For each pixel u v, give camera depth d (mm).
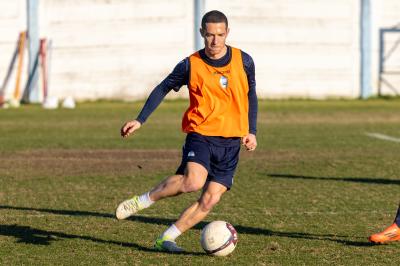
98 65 95750
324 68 98250
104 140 52469
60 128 61500
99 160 41719
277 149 47000
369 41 98625
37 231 23094
